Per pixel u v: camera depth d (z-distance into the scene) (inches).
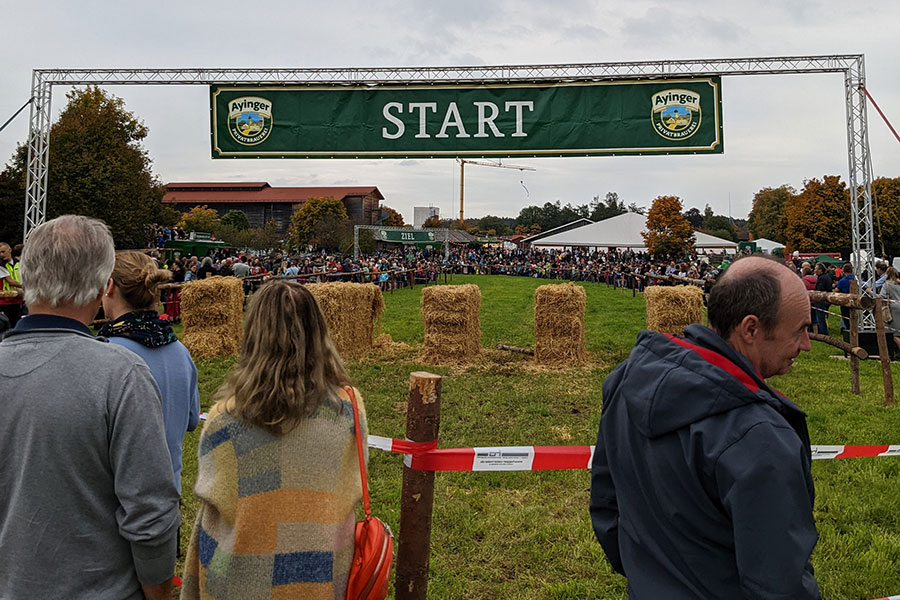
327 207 2751.0
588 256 1721.2
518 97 438.6
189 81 434.6
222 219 3009.4
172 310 582.9
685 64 425.7
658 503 59.0
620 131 433.1
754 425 53.0
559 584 137.3
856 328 314.2
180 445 100.3
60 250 65.5
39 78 419.8
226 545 66.1
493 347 465.4
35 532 61.1
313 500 66.7
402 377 348.8
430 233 2311.8
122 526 63.0
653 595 58.0
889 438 238.4
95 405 62.6
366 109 442.3
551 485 189.3
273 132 443.2
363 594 69.3
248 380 67.2
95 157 1232.8
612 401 67.7
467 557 150.4
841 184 1643.7
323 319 73.2
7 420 61.7
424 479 98.0
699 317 411.5
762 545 49.8
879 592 134.3
